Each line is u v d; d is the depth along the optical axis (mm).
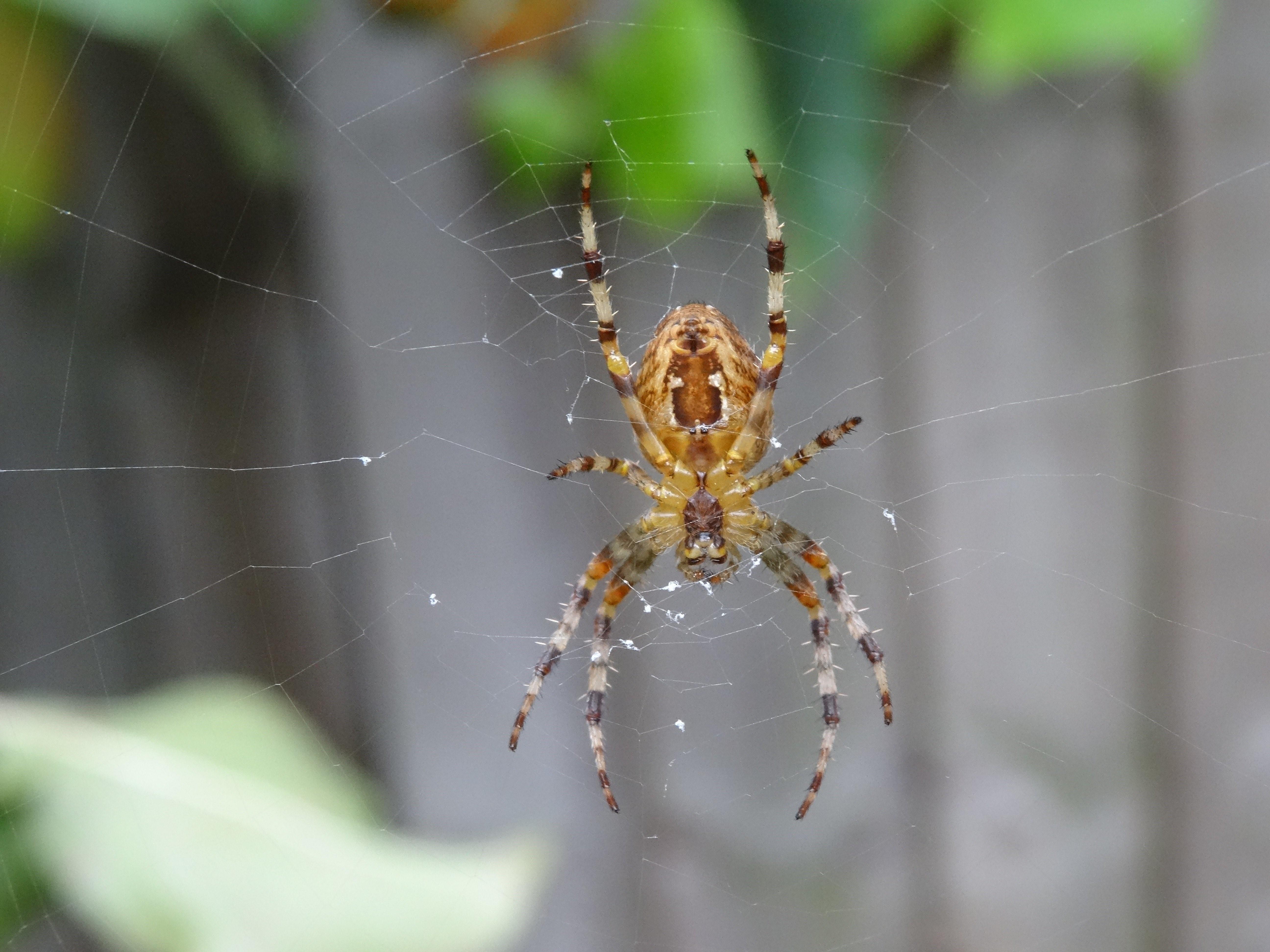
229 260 221
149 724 207
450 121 222
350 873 206
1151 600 227
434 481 228
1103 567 228
